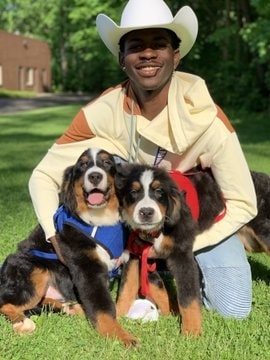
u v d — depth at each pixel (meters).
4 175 3.42
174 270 1.26
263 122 6.55
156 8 1.30
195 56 8.99
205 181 1.38
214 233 1.36
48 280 1.35
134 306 1.34
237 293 1.35
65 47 18.89
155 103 1.33
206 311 1.38
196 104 1.29
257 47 5.90
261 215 1.48
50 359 1.10
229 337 1.20
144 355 1.11
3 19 21.20
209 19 9.03
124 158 1.43
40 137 5.64
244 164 1.36
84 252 1.27
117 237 1.30
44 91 18.17
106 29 1.37
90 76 18.75
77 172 1.33
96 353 1.13
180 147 1.31
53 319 1.29
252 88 7.62
